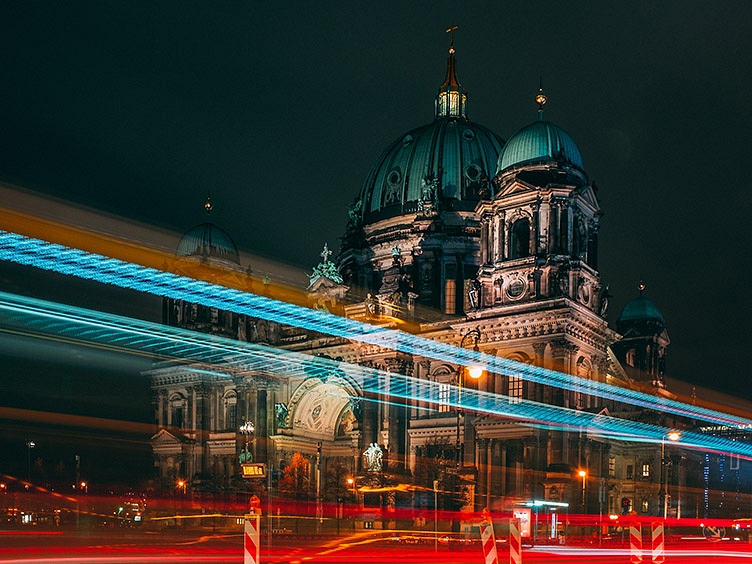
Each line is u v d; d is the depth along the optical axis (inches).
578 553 2306.8
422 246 5541.3
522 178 4463.6
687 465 5846.5
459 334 4658.0
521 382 4355.3
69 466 6451.8
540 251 4384.8
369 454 4815.5
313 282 5634.8
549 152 4520.2
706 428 6294.3
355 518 4815.5
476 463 4434.1
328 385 5383.9
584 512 3875.5
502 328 4429.1
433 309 5442.9
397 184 5954.7
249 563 791.7
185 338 6092.5
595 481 4456.2
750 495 6476.4
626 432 4987.7
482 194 4697.3
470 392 4490.7
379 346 5039.4
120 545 2245.3
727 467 6501.0
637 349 6289.4
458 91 6333.7
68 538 2605.8
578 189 4429.1
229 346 5871.1
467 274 5526.6
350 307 5344.5
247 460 5334.6
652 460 5182.1
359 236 5974.4
